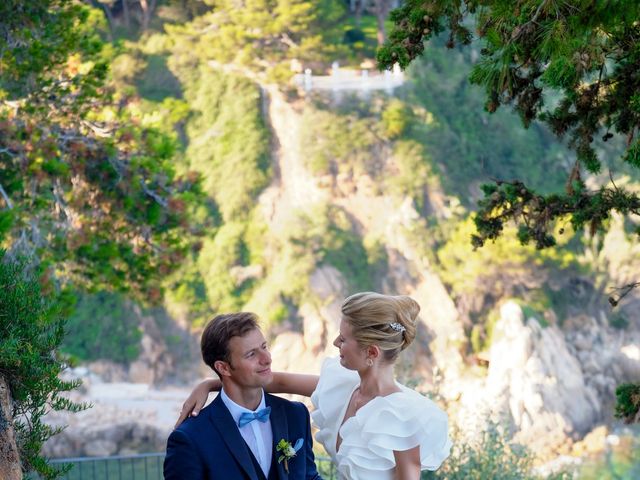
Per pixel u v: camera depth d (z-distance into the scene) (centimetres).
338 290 5625
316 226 5816
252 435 367
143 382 5306
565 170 6241
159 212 1583
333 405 380
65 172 1421
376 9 6625
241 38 6275
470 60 6462
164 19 6469
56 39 1516
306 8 6112
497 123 6281
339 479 377
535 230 783
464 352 5403
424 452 349
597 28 452
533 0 475
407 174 5966
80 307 5347
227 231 5897
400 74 6275
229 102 6256
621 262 5269
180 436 355
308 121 6122
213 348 356
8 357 400
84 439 3809
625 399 728
